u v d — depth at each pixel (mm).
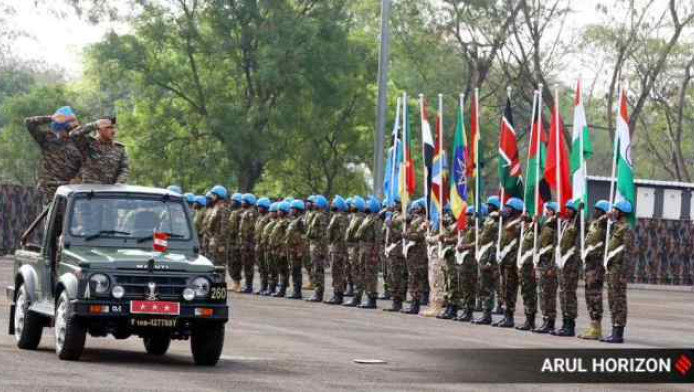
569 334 45719
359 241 57812
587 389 29141
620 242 43375
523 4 118000
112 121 34500
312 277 61344
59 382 26438
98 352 33250
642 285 95625
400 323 47781
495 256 49844
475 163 51781
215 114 109312
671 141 140500
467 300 50844
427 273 55250
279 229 63250
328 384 28125
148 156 113938
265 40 108938
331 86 111688
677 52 127812
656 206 93250
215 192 65500
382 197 73125
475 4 117625
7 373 27500
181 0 111562
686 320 58812
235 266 65750
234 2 109750
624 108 44688
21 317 33188
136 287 29828
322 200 61312
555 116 47688
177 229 32281
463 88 126688
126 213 32125
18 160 133875
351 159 121500
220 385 27141
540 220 48000
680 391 29656
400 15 121500
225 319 30328
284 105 109875
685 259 93625
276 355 34281
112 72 112250
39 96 128125
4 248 91688
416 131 125188
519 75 119750
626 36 120875
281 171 121250
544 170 48281
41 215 34469
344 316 50375
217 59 112188
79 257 30312
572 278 45719
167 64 113000
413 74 127062
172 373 29047
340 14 113312
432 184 53625
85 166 34375
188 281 30125
